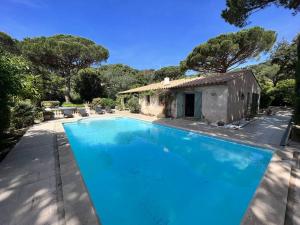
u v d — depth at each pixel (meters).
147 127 12.68
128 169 6.06
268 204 3.17
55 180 4.14
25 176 4.34
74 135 10.61
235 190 4.71
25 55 23.47
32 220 2.81
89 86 29.83
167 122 12.49
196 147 8.16
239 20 9.51
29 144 7.16
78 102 29.50
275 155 5.65
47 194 3.55
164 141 9.24
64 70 28.58
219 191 4.70
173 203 4.20
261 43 18.20
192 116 15.53
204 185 4.98
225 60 20.47
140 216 3.76
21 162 5.23
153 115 17.02
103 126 13.22
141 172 5.84
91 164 6.49
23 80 8.00
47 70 27.31
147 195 4.56
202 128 10.20
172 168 6.11
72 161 5.27
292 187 3.81
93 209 3.07
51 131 9.82
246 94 14.27
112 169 6.06
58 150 6.39
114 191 4.70
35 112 13.09
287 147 6.45
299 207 3.15
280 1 8.43
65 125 12.98
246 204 4.12
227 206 4.09
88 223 2.72
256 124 11.37
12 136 8.78
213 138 8.49
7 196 3.48
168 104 15.41
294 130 7.42
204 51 19.56
